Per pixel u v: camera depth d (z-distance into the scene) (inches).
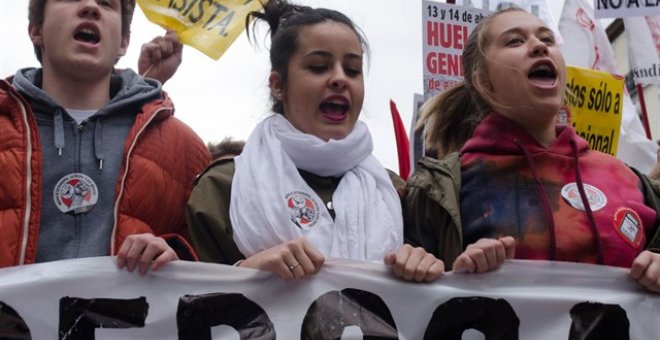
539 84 153.2
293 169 148.1
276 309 132.9
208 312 132.6
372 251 144.6
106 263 132.7
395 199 152.1
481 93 159.0
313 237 143.3
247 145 152.0
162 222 149.8
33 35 159.0
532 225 144.9
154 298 132.5
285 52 158.1
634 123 253.9
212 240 145.1
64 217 143.8
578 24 257.9
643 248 146.9
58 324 130.6
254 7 191.8
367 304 133.7
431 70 217.0
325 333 132.3
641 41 271.0
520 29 157.2
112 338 131.1
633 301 136.2
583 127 223.5
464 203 150.3
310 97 153.3
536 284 136.2
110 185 146.8
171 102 158.4
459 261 135.0
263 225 140.7
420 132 209.6
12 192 142.4
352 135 151.8
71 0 154.3
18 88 150.4
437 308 134.0
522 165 150.5
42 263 132.3
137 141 150.3
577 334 134.7
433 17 218.7
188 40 189.3
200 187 147.8
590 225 144.3
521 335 134.5
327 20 158.1
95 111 154.2
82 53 152.1
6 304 130.0
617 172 152.5
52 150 147.3
